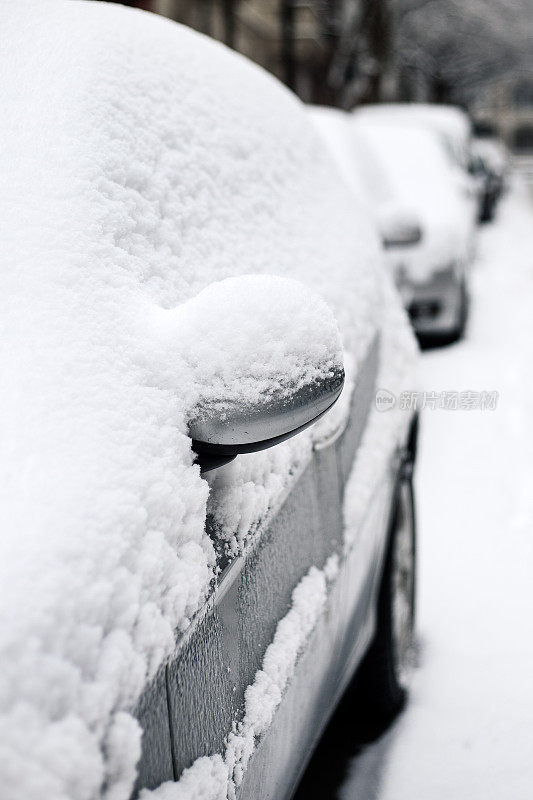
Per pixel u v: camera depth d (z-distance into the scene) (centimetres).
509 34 3838
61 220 265
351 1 2439
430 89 4472
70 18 301
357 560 330
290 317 258
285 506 285
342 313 338
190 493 238
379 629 371
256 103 354
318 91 2622
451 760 357
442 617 431
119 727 188
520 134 9188
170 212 285
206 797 223
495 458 578
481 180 1908
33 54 293
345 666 338
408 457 405
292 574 288
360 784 351
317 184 375
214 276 285
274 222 324
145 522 217
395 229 563
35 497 204
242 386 246
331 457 316
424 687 392
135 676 196
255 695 265
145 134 289
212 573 243
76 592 190
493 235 1856
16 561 189
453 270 793
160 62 310
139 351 253
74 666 182
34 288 253
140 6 866
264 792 273
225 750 245
